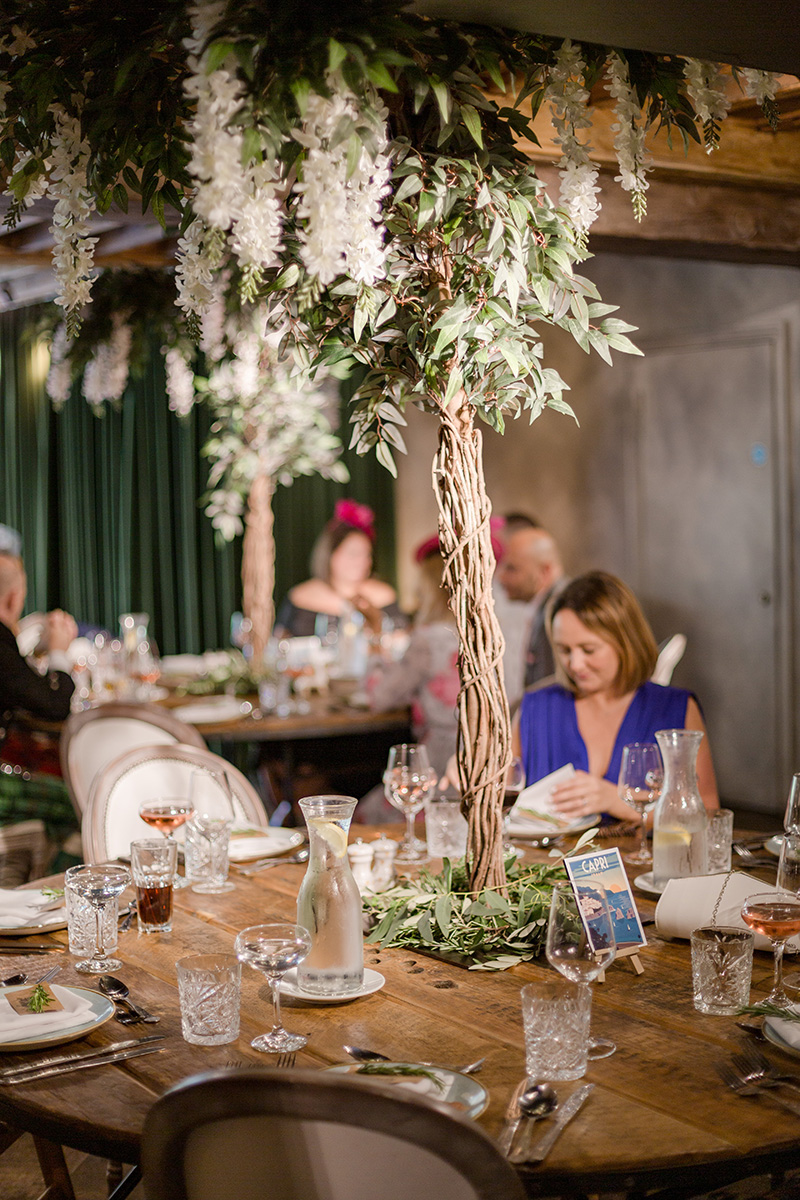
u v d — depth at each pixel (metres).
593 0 1.83
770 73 2.18
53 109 1.95
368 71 1.61
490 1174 1.07
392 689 4.21
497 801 2.05
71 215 1.99
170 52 1.92
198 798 2.69
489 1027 1.65
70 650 5.57
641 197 2.04
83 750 3.39
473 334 1.89
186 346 5.05
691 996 1.77
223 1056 1.56
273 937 1.60
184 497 8.02
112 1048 1.57
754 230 3.70
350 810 1.80
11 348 8.05
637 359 6.91
